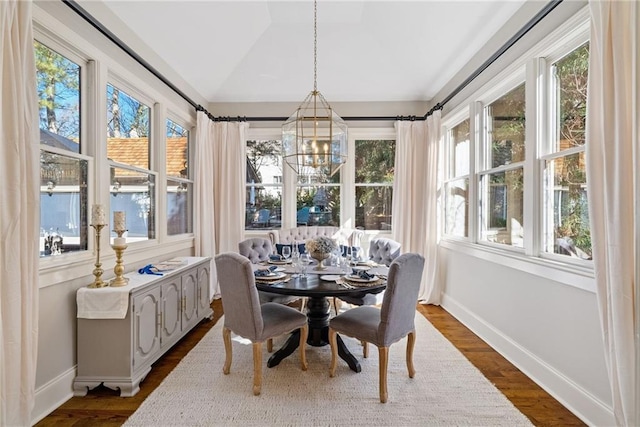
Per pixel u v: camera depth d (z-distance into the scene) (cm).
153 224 328
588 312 188
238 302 217
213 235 432
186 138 415
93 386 212
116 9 260
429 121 421
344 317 230
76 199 226
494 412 196
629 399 146
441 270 414
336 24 362
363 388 220
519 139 274
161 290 253
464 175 369
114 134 273
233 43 365
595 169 165
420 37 342
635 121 142
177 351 278
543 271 220
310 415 192
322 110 460
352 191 467
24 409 159
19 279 154
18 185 152
